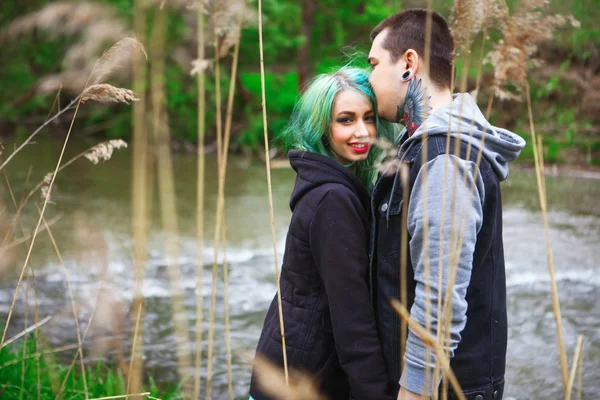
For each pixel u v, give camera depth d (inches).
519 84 57.0
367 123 74.4
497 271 65.7
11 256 79.7
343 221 68.6
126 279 181.0
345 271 67.7
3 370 104.8
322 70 569.3
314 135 74.5
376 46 71.3
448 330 57.7
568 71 403.9
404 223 63.7
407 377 62.5
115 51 45.0
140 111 47.9
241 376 132.7
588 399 125.8
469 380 64.1
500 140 64.2
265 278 193.8
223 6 49.9
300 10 591.8
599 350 147.3
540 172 57.5
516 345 149.4
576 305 173.5
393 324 66.1
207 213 279.0
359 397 66.8
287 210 290.4
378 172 74.7
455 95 69.0
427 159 62.6
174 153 483.2
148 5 46.0
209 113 510.9
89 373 108.0
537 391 129.0
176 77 497.7
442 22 68.5
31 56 474.3
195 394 61.1
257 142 498.9
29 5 249.6
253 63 562.9
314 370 72.1
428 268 59.7
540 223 259.4
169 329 153.0
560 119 422.0
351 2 579.2
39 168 386.9
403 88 68.9
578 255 216.4
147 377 129.2
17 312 159.0
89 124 551.2
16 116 554.6
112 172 381.4
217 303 173.8
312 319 72.0
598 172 375.2
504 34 55.6
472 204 61.1
